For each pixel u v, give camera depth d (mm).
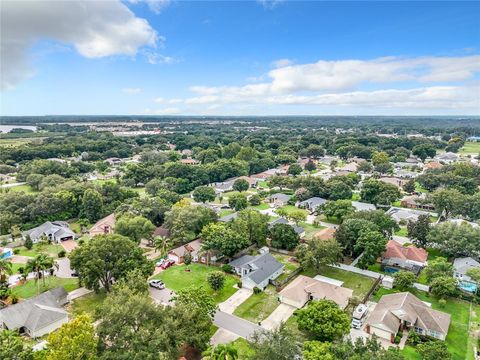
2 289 62625
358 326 55000
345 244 80000
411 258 77500
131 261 63219
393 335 51312
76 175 163500
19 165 180375
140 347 39656
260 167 193375
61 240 92688
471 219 107750
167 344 40906
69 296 63969
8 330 49062
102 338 42656
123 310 42969
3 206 101500
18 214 102062
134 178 158500
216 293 65688
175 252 81062
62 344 38500
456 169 156125
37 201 105625
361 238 76250
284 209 123312
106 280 63625
